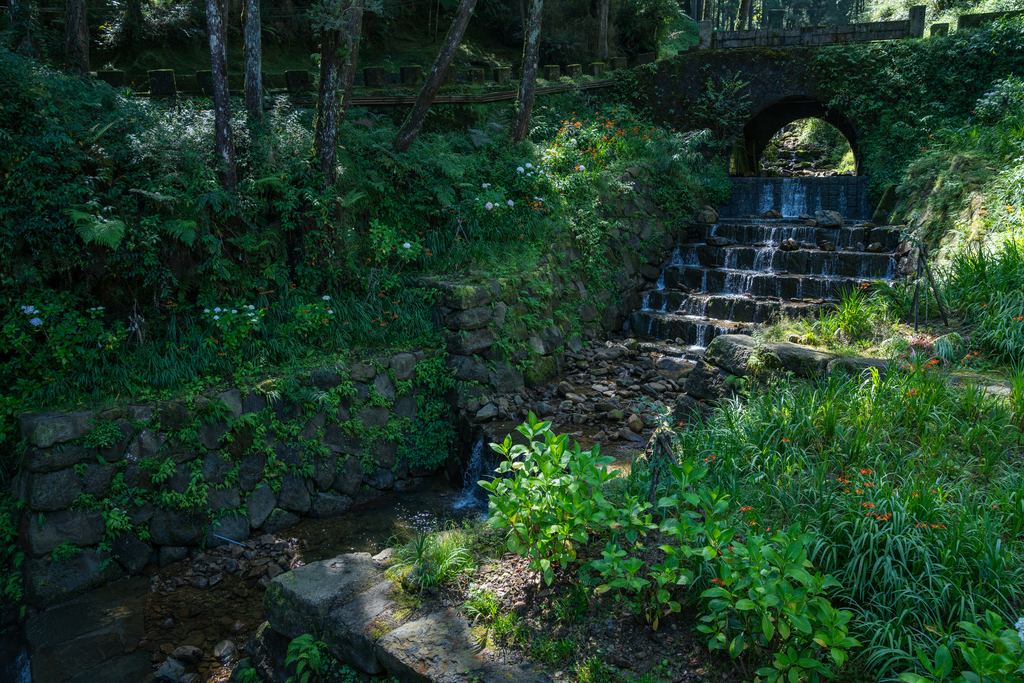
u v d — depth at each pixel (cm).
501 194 1074
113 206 714
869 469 460
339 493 788
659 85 1738
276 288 839
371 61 1788
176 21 1527
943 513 400
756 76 1642
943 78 1435
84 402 666
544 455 441
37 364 666
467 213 1033
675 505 389
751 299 1153
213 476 698
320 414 775
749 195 1541
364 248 934
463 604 422
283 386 742
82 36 966
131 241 704
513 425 811
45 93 694
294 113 986
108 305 723
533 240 1090
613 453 740
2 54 676
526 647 380
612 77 1777
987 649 309
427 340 895
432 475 881
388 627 410
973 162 1080
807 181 1482
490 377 896
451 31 1009
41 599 602
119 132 777
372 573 477
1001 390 579
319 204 845
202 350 740
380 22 1847
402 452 848
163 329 752
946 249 958
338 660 424
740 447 521
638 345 1138
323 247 860
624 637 375
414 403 866
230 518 706
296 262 870
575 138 1364
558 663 366
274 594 467
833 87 1562
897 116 1477
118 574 647
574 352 1075
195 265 767
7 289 663
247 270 814
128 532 654
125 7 1502
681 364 1048
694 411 634
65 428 619
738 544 344
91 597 621
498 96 1480
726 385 672
